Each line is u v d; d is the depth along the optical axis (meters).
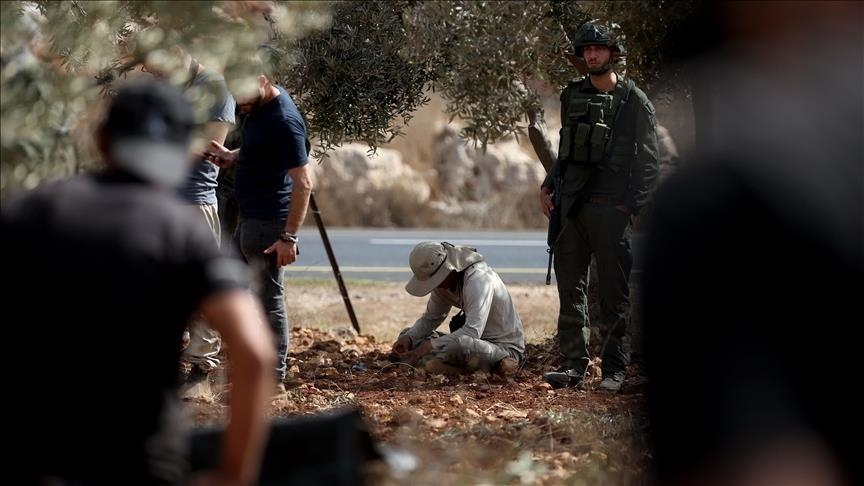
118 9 10.41
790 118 3.04
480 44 21.53
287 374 19.00
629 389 17.08
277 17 10.45
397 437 12.41
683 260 3.09
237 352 6.21
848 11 3.02
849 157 3.00
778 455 2.96
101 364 6.06
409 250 52.03
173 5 10.03
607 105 17.02
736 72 3.09
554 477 11.30
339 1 20.88
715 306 3.05
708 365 3.04
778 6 3.04
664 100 17.84
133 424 6.14
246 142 16.22
